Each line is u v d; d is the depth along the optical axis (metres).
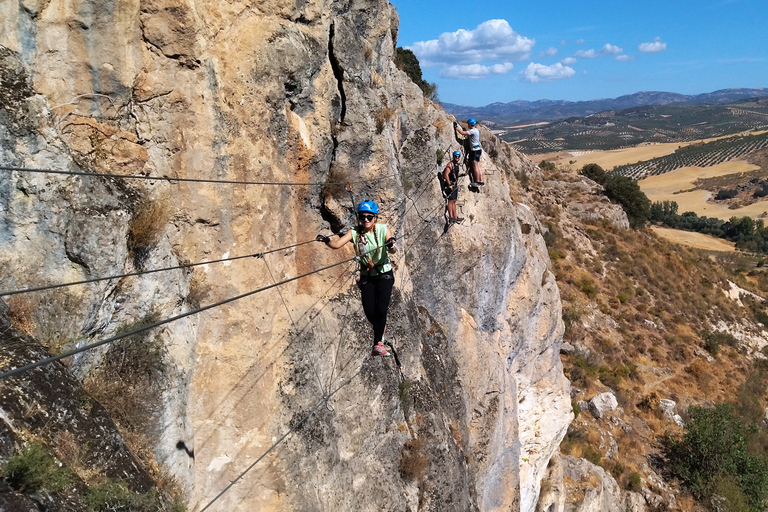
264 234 8.68
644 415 29.75
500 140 44.03
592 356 31.86
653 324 37.34
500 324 16.98
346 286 10.48
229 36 7.81
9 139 5.73
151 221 6.79
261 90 8.26
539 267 18.97
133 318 6.76
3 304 5.60
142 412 6.49
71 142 6.51
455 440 12.48
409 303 12.13
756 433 30.42
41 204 5.91
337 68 10.24
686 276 44.66
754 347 40.56
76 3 6.39
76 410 5.34
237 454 8.09
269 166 8.59
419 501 10.58
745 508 24.84
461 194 15.27
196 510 7.72
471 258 14.96
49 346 5.80
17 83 5.96
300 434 8.70
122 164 6.89
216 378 8.02
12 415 4.72
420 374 11.51
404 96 13.59
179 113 7.35
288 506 8.30
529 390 19.45
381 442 10.22
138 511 5.32
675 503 25.08
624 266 41.28
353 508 9.32
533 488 19.69
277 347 8.77
